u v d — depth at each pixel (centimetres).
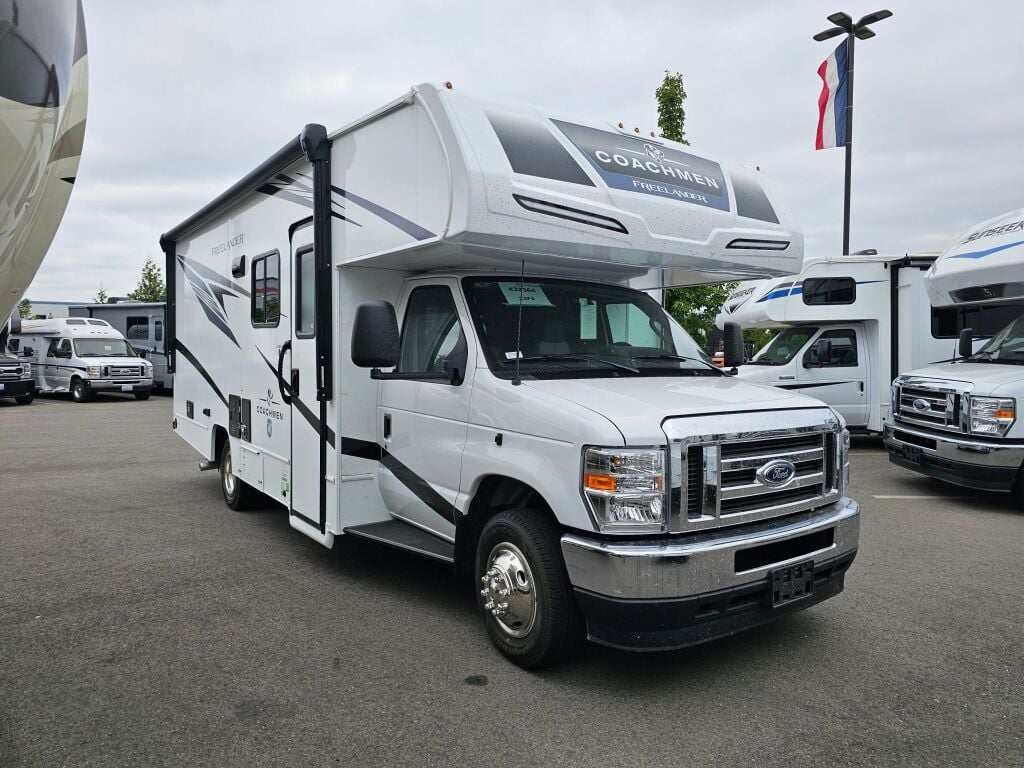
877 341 1206
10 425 1575
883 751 313
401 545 465
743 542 350
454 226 385
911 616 465
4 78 230
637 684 375
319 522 525
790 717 342
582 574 348
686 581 335
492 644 425
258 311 635
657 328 512
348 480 507
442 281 477
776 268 531
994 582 530
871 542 636
